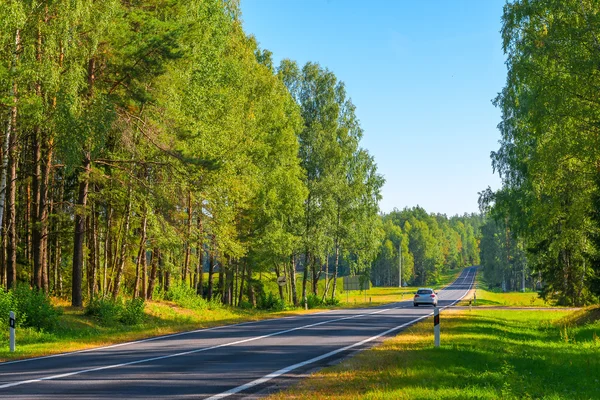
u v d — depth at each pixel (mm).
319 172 55500
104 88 26375
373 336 19812
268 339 18938
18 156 27156
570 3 23672
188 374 11289
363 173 58312
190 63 30312
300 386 9664
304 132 56094
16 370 12352
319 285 110375
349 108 58625
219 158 29344
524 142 32500
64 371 11836
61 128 21938
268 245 45500
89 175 26328
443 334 19109
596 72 22469
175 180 27812
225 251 37750
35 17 22109
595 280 27391
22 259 33000
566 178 25609
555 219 27047
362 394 8781
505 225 44656
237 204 37062
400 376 10414
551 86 23484
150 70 25828
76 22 22438
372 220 58844
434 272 184750
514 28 25844
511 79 26031
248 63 41812
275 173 43656
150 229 31906
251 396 8984
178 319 32812
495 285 164125
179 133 28156
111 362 13336
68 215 28609
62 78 22453
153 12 27391
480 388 9375
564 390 9734
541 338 21219
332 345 16906
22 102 21609
